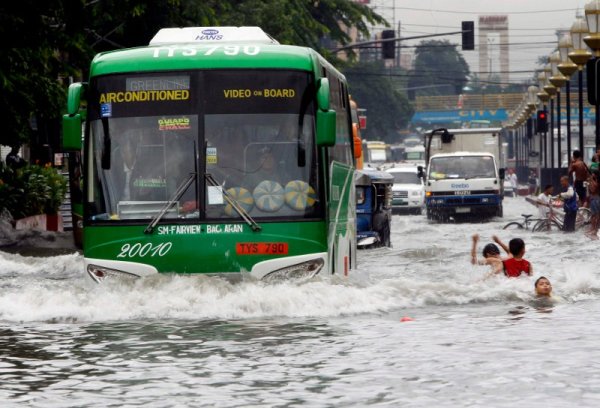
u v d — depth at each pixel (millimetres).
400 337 23734
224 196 28969
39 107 61406
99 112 29609
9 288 34156
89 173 29484
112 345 23297
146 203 29094
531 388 18156
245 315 27656
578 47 79062
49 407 17344
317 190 29109
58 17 58562
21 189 65438
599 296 31234
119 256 29000
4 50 56562
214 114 29344
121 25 81750
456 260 47375
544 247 52531
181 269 28859
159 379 19484
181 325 26078
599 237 60750
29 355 22203
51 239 60750
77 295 28578
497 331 24406
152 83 29516
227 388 18578
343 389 18344
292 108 29359
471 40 111812
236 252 28781
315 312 27844
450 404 17078
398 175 113750
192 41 32969
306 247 28891
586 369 19672
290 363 20812
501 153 114062
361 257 49719
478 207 90812
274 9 113812
